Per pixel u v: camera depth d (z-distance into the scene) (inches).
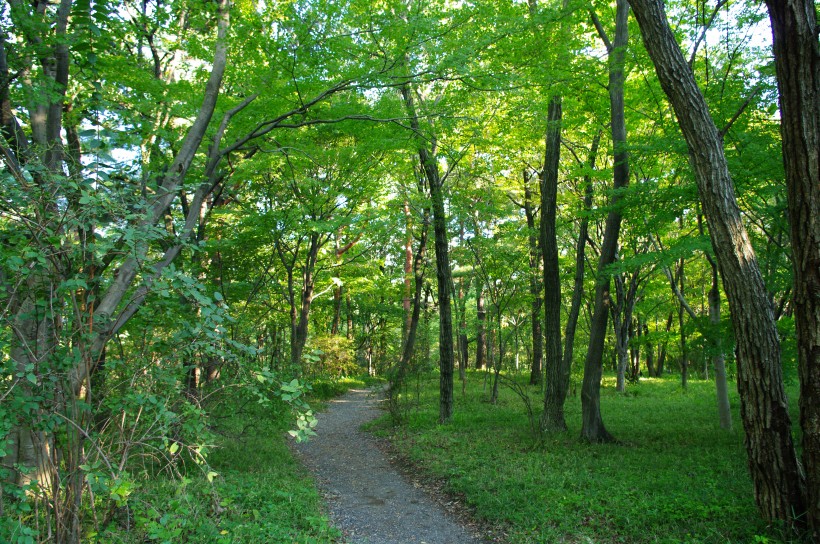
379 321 1261.1
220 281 497.4
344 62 330.6
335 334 989.2
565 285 791.1
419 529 245.9
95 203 124.1
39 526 137.3
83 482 139.3
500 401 657.6
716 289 411.5
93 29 211.0
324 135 426.3
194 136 249.3
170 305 155.9
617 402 654.5
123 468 135.7
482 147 472.1
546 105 413.1
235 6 304.5
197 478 261.3
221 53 267.6
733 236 209.5
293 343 605.9
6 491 130.1
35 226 125.0
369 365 1338.6
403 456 398.6
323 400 768.3
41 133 217.2
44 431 129.7
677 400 660.1
